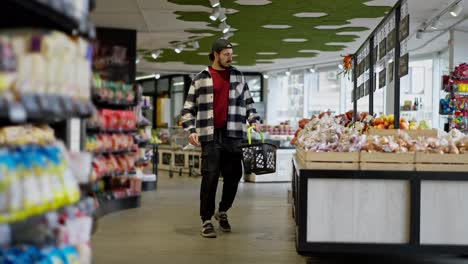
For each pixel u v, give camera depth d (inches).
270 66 751.1
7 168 80.8
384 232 173.0
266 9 407.2
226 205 245.9
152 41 544.4
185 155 629.3
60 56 93.0
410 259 191.3
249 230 249.1
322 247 172.4
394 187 172.7
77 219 103.7
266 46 579.8
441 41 518.0
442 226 172.1
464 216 171.6
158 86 949.8
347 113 355.6
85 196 112.0
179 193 415.2
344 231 173.0
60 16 90.7
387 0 375.2
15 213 80.6
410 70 611.5
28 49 88.0
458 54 454.6
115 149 313.4
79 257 103.7
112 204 314.7
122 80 367.9
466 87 422.3
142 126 387.5
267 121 796.6
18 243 92.2
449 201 171.9
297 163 216.8
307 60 682.8
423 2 378.9
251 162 229.9
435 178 171.5
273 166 232.5
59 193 94.1
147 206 337.4
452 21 435.2
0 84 77.5
